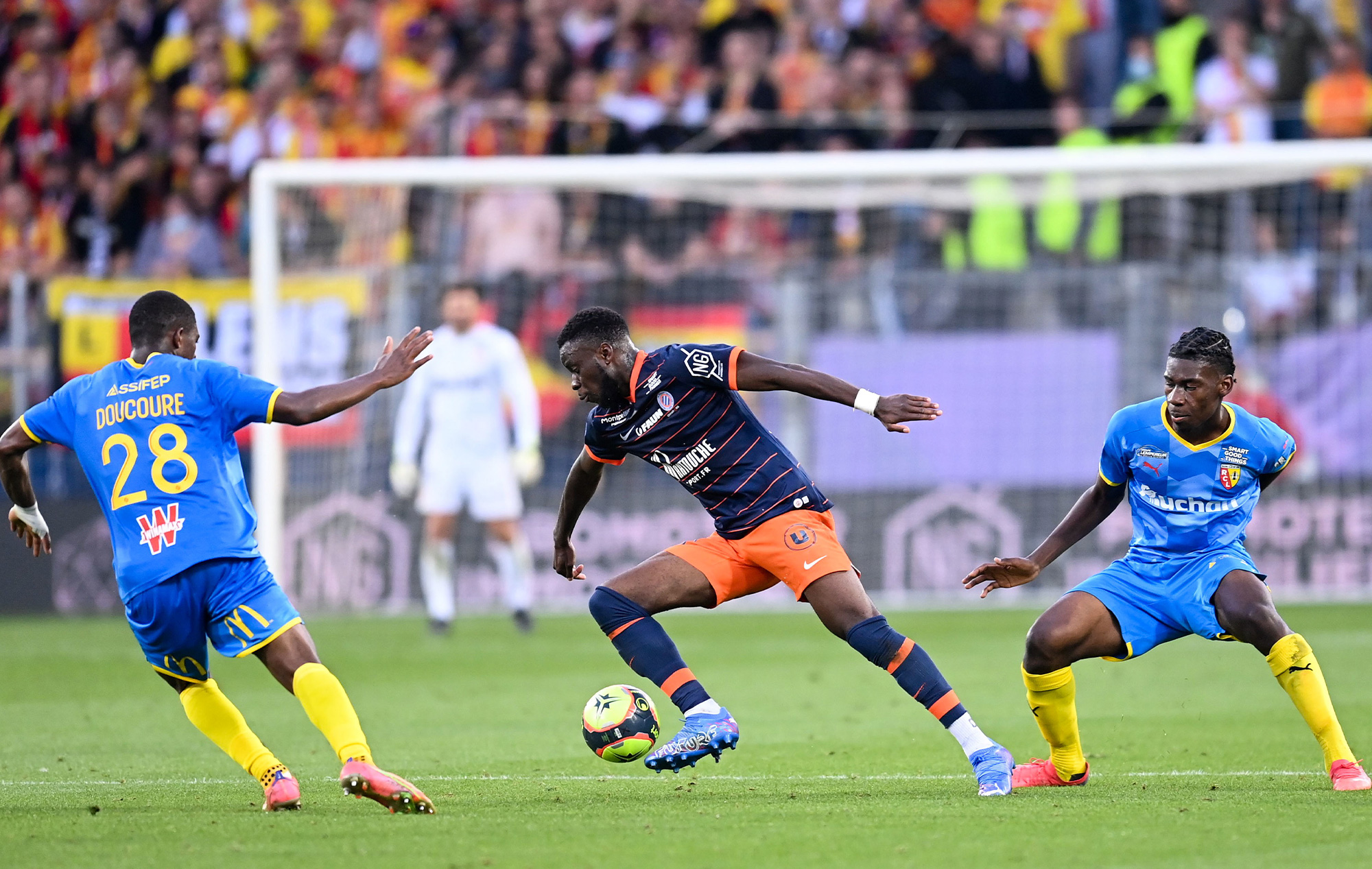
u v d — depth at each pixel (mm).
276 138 62031
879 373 50719
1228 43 59094
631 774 20031
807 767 20406
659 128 61094
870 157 42219
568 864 13336
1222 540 18172
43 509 49938
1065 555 49812
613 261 58656
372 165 42469
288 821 15766
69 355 51688
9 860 13719
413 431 43719
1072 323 49938
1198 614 17891
